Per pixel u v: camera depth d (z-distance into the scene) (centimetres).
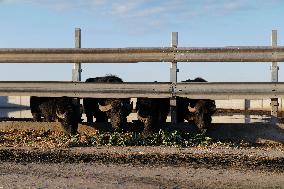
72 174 1294
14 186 1148
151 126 1948
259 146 1848
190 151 1681
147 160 1505
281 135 1944
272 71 1970
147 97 2011
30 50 2069
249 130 1962
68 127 1980
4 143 1822
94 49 2042
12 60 2080
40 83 2059
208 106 1980
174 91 2002
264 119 2375
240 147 1805
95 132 1998
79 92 2042
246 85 1969
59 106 2008
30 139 1894
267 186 1188
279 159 1545
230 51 1983
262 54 1972
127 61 2033
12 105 2775
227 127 1978
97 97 2036
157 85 2003
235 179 1259
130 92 2016
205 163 1470
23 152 1634
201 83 1989
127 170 1352
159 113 2053
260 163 1480
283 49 1958
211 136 1980
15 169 1361
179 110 2084
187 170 1362
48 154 1603
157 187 1153
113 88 2022
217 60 1991
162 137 1877
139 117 1964
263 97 1961
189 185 1184
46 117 2153
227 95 1978
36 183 1182
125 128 2022
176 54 2009
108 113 2042
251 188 1168
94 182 1198
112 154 1605
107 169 1366
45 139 1897
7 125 2072
